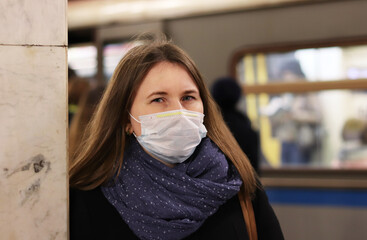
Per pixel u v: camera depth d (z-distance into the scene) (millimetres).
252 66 3498
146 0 3783
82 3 4008
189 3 3627
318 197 3398
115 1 3902
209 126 1245
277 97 3471
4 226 978
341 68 3266
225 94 2566
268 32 3408
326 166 3400
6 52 967
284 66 3414
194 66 1159
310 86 3363
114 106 1160
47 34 999
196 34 3605
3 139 970
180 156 1115
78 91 2369
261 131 3555
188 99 1152
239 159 1194
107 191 1153
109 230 1140
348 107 3311
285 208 3514
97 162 1195
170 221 1049
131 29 3742
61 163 1018
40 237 1004
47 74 1000
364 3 3158
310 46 3291
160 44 1175
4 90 968
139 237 1079
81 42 3947
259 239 1175
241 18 3486
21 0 977
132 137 1201
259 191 1221
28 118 989
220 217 1130
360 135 3295
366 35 3139
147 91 1098
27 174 992
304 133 3459
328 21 3250
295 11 3338
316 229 3400
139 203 1079
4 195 975
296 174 3471
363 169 3260
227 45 3523
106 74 3814
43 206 1005
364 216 3242
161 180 1089
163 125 1081
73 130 2035
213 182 1096
